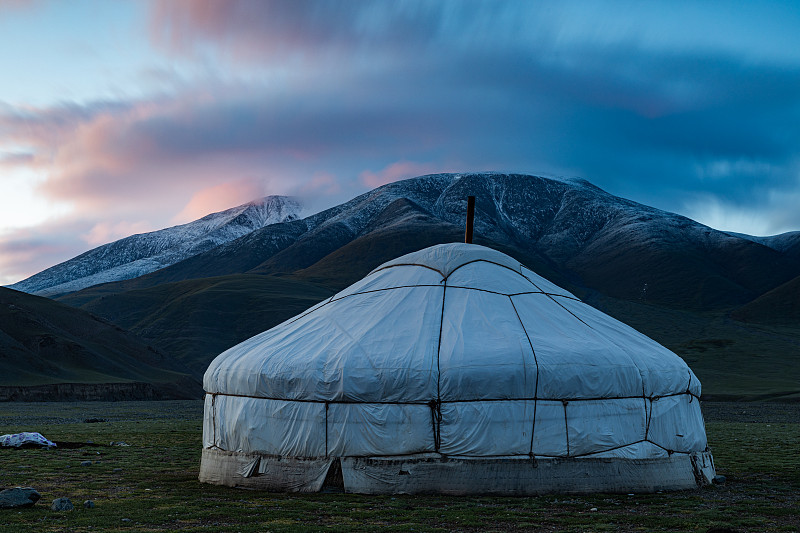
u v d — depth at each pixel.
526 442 12.82
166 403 71.50
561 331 14.05
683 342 149.25
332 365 13.35
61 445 23.19
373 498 12.48
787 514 11.48
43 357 89.75
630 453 13.32
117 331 108.75
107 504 12.18
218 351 132.88
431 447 12.84
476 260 15.52
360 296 15.39
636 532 9.94
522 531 10.00
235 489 13.86
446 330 13.72
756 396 82.38
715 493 13.55
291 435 13.55
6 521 10.60
